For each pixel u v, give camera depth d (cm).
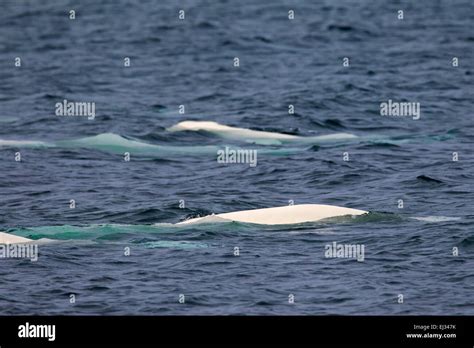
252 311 9906
